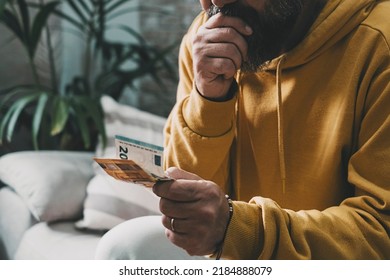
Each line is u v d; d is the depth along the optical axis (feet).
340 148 3.40
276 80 3.60
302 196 3.58
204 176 3.82
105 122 8.29
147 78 10.92
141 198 6.89
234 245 3.06
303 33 3.56
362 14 3.45
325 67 3.53
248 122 3.80
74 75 11.12
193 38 3.57
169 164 3.95
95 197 7.04
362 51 3.39
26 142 10.23
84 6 9.82
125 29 10.06
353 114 3.40
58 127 8.19
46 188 7.20
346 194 3.57
